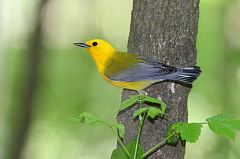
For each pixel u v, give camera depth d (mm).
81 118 5836
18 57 18188
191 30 7152
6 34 18125
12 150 14781
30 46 14859
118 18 18984
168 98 7242
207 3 17031
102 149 16703
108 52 8180
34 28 14938
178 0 7066
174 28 7094
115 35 18891
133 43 7391
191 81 7090
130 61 7457
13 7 18797
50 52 17641
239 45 16797
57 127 17188
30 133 15070
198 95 16719
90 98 17656
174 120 7203
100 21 18938
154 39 7160
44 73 16141
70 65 17984
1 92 17531
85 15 18844
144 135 7113
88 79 17906
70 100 17594
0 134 17109
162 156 7102
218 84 16719
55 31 17375
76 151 16922
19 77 17922
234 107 16531
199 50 16922
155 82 7254
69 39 18391
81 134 17047
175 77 6988
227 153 15711
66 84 17812
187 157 15930
